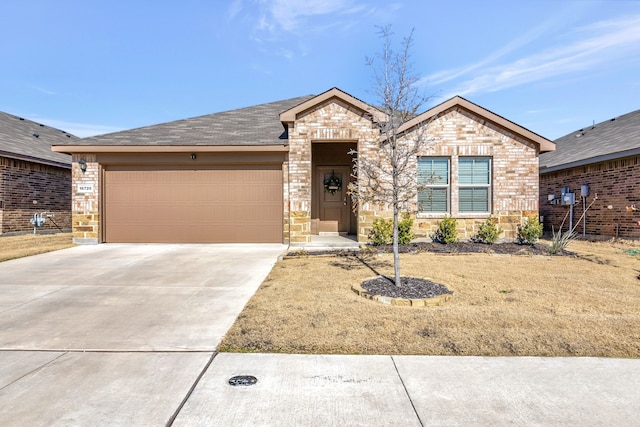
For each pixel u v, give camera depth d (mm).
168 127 12594
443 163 10539
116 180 11156
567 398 2705
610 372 3090
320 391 2801
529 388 2842
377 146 10289
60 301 5176
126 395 2732
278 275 6648
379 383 2918
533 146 10438
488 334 3857
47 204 14594
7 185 12750
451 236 10000
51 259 8453
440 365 3221
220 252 9445
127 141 11000
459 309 4648
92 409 2549
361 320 4266
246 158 10859
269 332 3928
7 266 7629
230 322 4320
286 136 11367
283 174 10898
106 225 11164
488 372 3092
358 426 2379
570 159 13055
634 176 10555
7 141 13828
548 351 3480
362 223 10508
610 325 4090
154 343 3705
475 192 10586
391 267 7301
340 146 12930
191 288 5887
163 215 11133
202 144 10578
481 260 8102
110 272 7055
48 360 3324
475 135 10414
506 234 10430
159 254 9141
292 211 10547
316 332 3924
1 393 2752
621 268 7219
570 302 4980
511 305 4848
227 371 3115
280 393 2771
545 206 15094
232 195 11078
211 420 2434
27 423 2385
